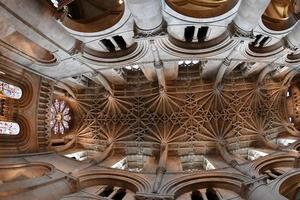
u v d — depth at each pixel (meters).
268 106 19.02
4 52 12.49
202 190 13.05
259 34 13.44
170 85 18.59
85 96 19.00
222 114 18.39
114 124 18.78
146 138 18.45
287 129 18.69
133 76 18.94
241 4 10.82
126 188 13.42
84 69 15.30
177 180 13.23
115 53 14.30
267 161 14.30
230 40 12.77
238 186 12.26
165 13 11.05
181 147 18.14
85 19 13.65
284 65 16.47
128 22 11.93
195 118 18.45
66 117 18.86
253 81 18.56
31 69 14.07
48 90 15.91
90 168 14.39
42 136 15.80
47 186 10.95
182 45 13.68
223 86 18.19
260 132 18.17
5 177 12.34
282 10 14.62
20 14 9.68
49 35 11.15
